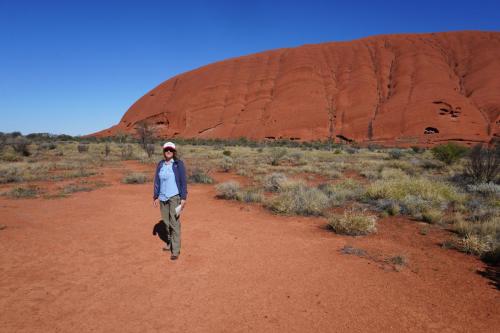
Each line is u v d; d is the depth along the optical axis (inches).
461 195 434.6
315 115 4505.4
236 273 197.8
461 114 3846.0
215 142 3516.2
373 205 394.6
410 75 4763.8
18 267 204.2
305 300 166.2
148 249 238.1
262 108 5002.5
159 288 177.5
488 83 4296.3
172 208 223.3
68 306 158.1
